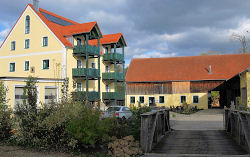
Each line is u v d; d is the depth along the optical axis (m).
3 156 7.79
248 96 24.03
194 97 38.28
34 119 8.99
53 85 23.80
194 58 43.66
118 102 38.72
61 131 8.59
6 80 20.36
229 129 13.05
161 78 40.12
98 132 8.44
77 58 31.12
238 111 9.78
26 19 32.38
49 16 33.62
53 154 8.20
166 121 13.60
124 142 8.44
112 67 39.91
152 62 44.44
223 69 39.31
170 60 44.19
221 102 41.66
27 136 8.92
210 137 11.95
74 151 8.49
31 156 7.88
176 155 8.38
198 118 24.61
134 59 45.94
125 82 41.38
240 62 40.19
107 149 8.85
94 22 30.69
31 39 31.72
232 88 34.84
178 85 39.12
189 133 13.39
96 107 10.55
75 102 9.88
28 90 9.87
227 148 9.48
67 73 29.34
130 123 11.47
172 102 39.12
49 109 9.27
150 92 40.38
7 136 9.98
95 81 35.03
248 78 24.17
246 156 8.05
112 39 36.16
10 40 33.44
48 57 30.14
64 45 29.19
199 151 9.03
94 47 31.14
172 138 11.77
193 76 39.09
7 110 10.38
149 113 9.08
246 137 8.58
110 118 9.56
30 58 31.55
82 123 8.20
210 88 37.78
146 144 8.73
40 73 30.56
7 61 33.50
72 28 31.08
